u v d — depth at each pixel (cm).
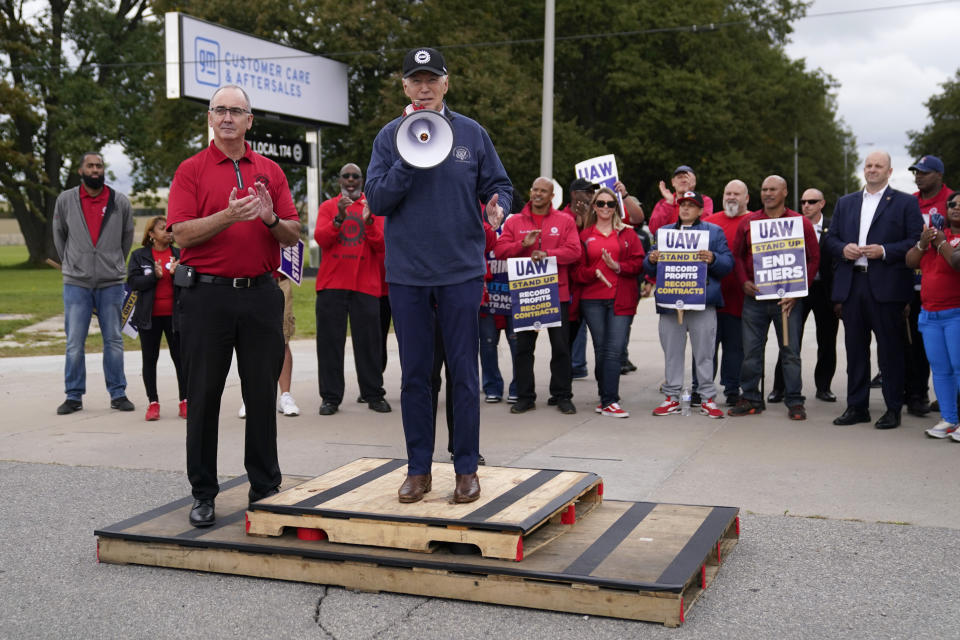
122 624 351
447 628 344
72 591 386
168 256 768
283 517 404
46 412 819
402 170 382
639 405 828
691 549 380
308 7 2914
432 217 397
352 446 664
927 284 662
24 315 1755
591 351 1255
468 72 2906
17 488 556
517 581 362
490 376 846
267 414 453
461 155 401
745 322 765
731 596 371
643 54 3388
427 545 382
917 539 440
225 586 392
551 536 398
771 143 3759
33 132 4031
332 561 387
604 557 374
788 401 762
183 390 783
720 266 750
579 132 3284
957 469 575
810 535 448
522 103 2883
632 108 3397
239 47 2481
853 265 712
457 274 400
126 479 577
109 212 814
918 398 762
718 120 3216
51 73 3903
